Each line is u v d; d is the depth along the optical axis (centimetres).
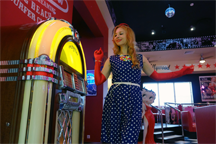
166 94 1159
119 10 626
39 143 83
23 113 84
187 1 564
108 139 120
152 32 749
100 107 499
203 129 236
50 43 96
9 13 158
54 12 246
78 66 140
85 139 485
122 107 121
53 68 95
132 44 139
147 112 378
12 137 83
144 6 599
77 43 132
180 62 1041
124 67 130
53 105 93
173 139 530
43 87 88
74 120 125
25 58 91
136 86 129
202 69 1009
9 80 91
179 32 777
